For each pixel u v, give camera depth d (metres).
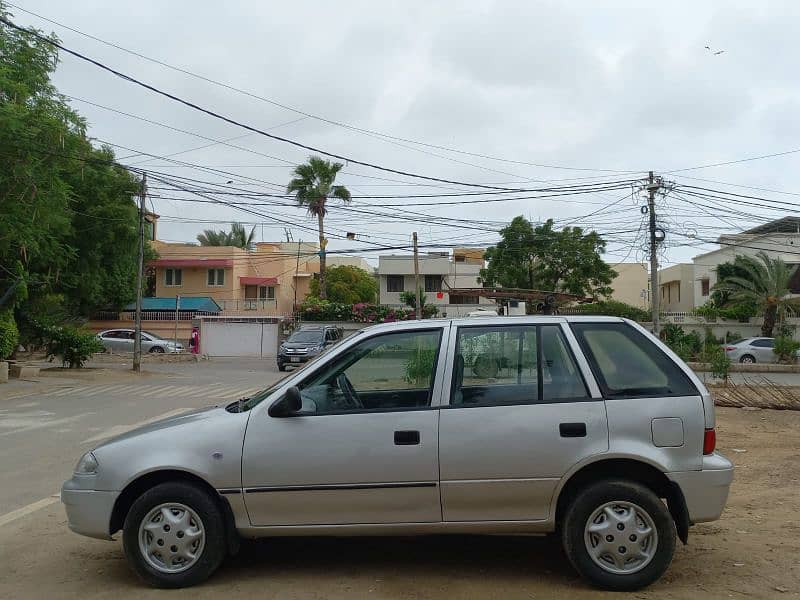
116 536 6.17
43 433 12.29
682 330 35.88
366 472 4.81
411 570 5.21
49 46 18.28
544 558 5.48
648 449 4.79
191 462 4.85
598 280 38.84
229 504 4.87
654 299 27.30
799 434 11.57
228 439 4.89
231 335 41.81
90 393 19.38
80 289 30.38
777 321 38.97
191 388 20.91
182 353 38.66
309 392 5.08
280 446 4.85
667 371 5.01
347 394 5.08
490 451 4.80
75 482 5.00
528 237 38.38
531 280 38.66
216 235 61.75
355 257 66.81
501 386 4.99
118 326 45.88
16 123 15.95
